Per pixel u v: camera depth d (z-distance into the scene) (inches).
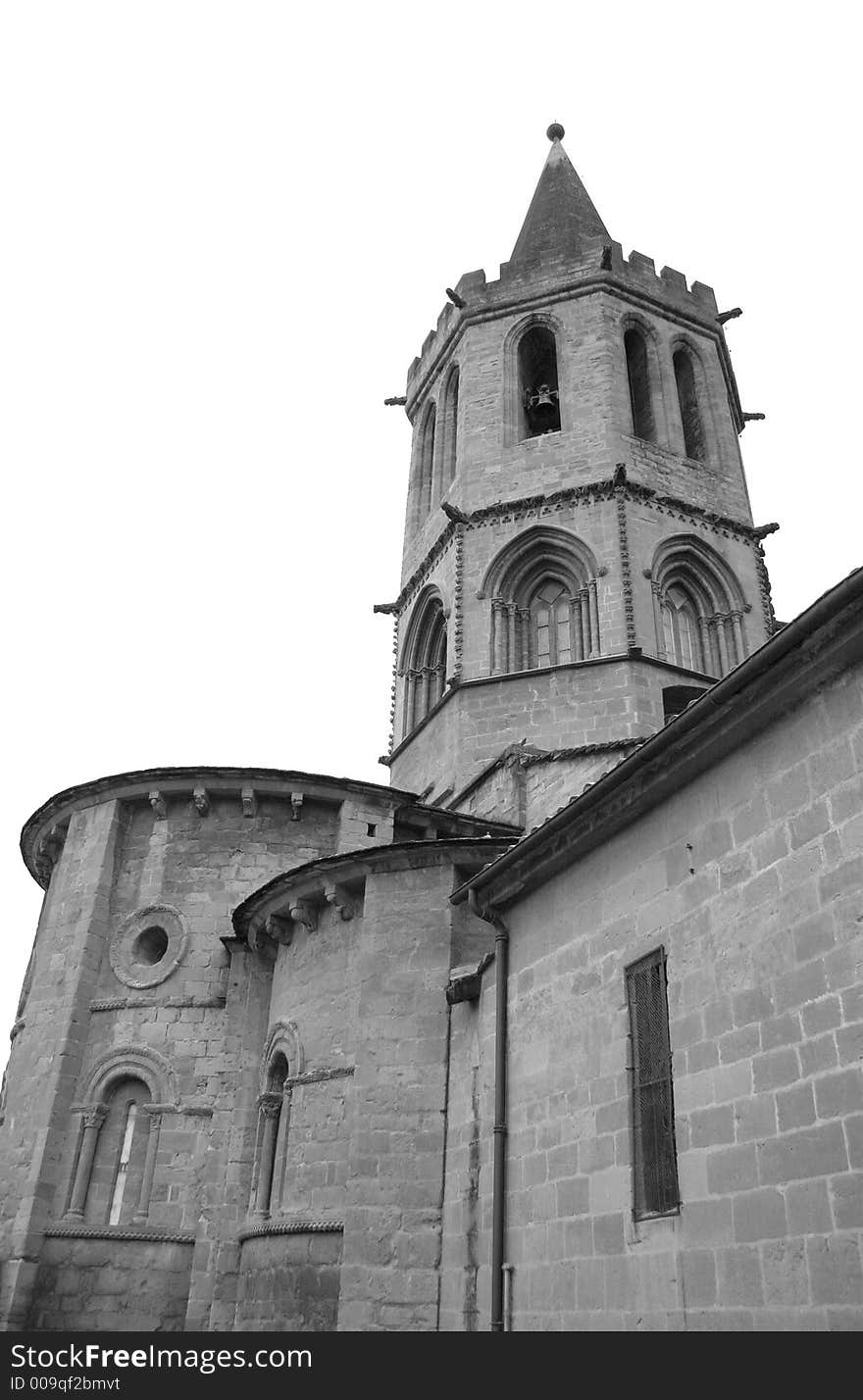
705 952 446.0
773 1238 373.4
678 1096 438.9
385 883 755.4
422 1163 643.5
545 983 568.7
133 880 992.9
